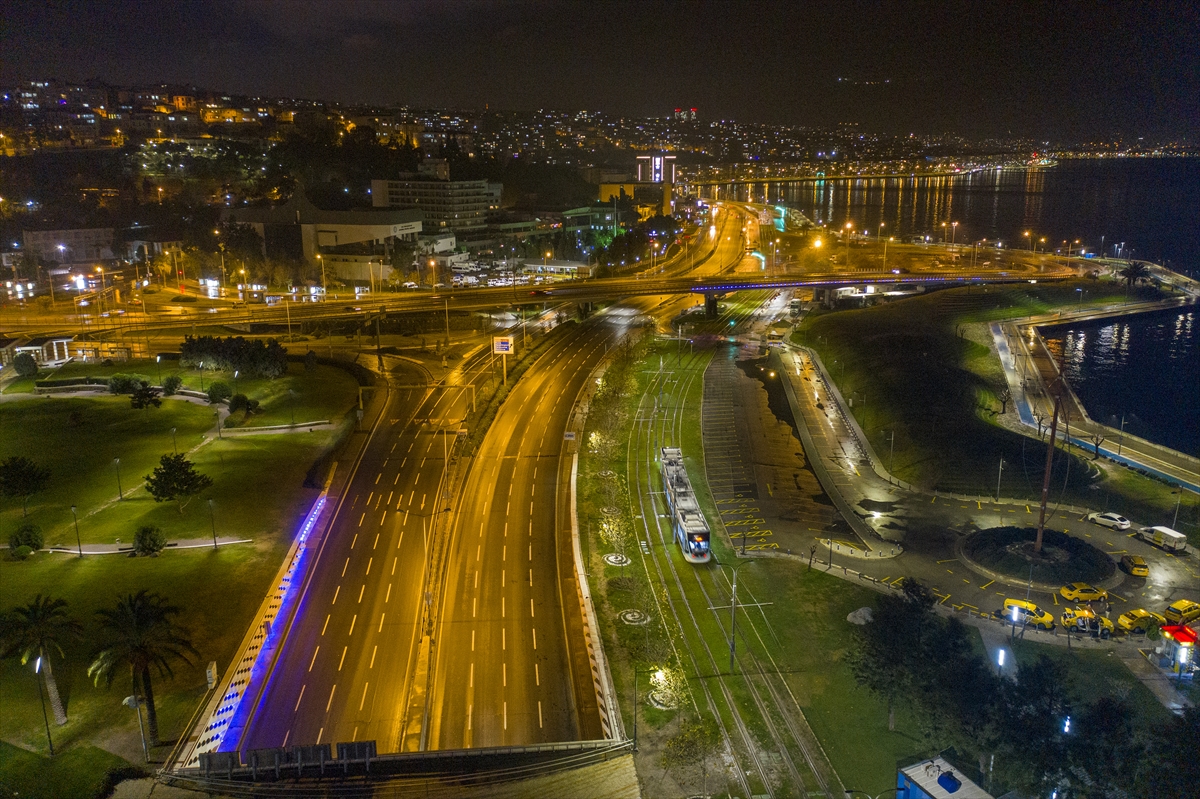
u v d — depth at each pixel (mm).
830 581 103812
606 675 84250
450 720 78812
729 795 68750
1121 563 106875
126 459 140625
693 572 106312
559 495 130500
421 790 67812
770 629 93188
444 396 178500
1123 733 68625
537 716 79438
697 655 88375
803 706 80250
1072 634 90625
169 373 189000
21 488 118750
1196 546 112125
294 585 102938
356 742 70250
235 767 69562
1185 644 83750
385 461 142625
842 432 161250
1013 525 118812
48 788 68438
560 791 68375
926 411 165000
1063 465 139625
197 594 98000
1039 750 67375
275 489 128625
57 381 180625
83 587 98938
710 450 151125
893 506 127062
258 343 190500
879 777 70938
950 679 75250
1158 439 178125
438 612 97188
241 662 85688
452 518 121812
